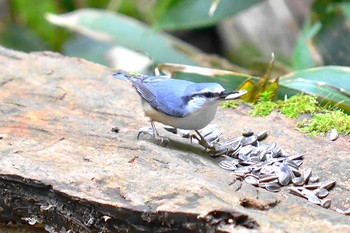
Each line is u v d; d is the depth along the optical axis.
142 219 6.09
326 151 7.42
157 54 11.63
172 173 6.72
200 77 8.83
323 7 10.95
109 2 15.47
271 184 6.86
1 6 14.83
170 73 8.90
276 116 8.23
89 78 9.34
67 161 7.05
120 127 7.96
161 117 7.12
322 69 9.05
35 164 6.93
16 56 9.96
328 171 7.08
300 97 8.43
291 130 7.90
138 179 6.57
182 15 10.96
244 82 8.60
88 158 7.11
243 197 6.23
